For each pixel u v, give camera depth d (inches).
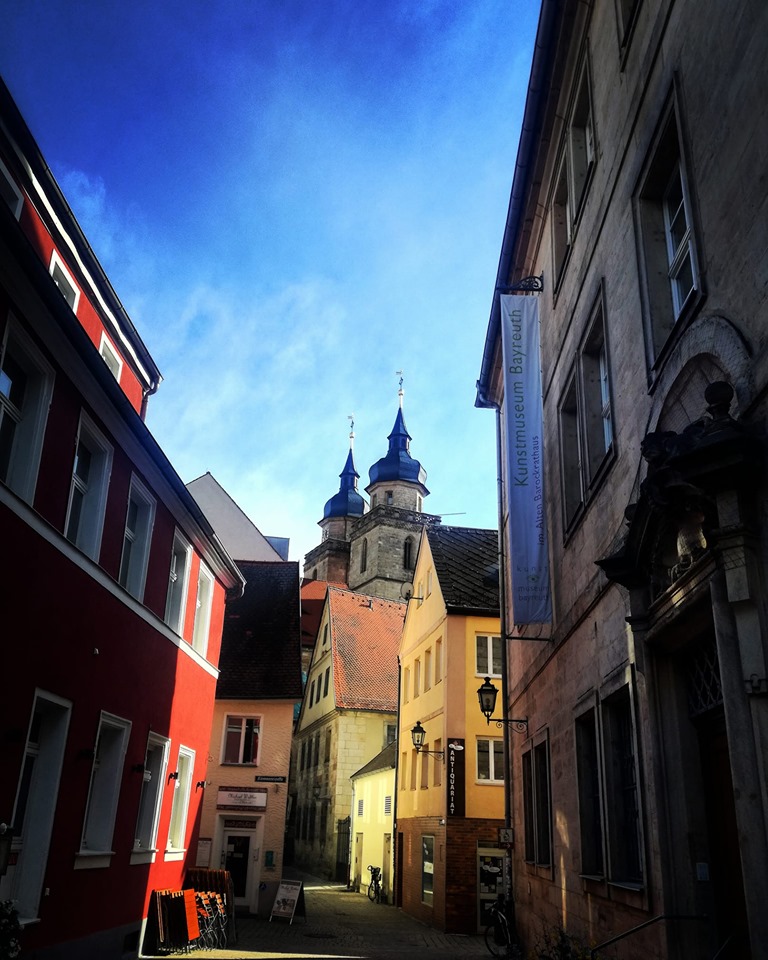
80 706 450.6
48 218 526.6
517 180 553.3
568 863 441.4
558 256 532.1
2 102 450.9
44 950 414.0
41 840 412.8
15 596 373.7
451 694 1039.0
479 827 981.8
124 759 525.0
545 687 534.6
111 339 652.1
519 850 644.1
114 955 521.3
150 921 603.2
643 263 319.0
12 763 371.6
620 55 359.3
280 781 1021.2
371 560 3457.2
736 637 210.7
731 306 228.7
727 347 226.5
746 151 220.8
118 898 528.7
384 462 3725.4
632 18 339.9
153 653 586.2
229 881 750.5
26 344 384.8
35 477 394.3
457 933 932.6
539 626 562.9
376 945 802.2
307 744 1974.7
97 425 471.2
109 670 495.8
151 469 559.2
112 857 512.4
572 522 445.4
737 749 204.2
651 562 288.4
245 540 1472.7
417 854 1119.6
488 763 1017.5
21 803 413.1
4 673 364.2
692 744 283.7
